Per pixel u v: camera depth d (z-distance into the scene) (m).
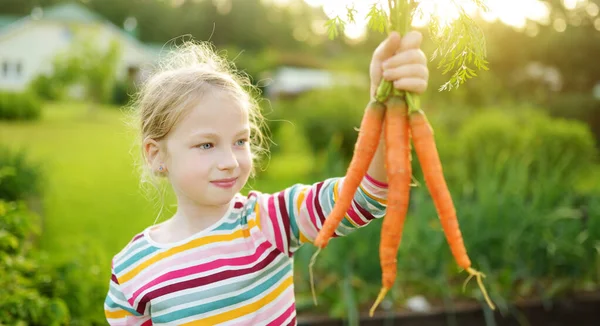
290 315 1.59
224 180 1.48
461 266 1.41
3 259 2.56
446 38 1.46
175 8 51.38
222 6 50.56
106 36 31.97
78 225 6.70
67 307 2.77
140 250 1.60
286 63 32.22
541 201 4.28
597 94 19.36
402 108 1.33
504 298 3.88
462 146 7.63
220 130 1.48
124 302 1.58
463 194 4.69
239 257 1.54
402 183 1.33
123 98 28.06
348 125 9.45
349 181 1.40
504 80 18.31
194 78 1.53
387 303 3.75
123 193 8.71
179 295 1.51
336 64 18.14
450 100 13.32
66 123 20.02
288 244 1.59
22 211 3.06
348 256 3.80
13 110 19.97
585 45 17.84
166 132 1.52
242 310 1.51
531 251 4.03
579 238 4.02
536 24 18.52
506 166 5.13
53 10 31.92
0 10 46.94
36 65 30.33
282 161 10.87
